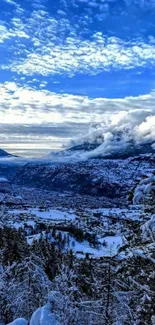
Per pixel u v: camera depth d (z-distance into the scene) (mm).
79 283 12750
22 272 15875
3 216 23547
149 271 9070
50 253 18094
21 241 21469
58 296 10820
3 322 14445
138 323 9086
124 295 10312
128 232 9742
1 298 14633
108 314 10492
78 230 100562
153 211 9539
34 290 14820
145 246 9273
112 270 10086
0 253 20859
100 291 10930
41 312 10109
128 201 10336
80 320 11242
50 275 16578
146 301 8859
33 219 143250
